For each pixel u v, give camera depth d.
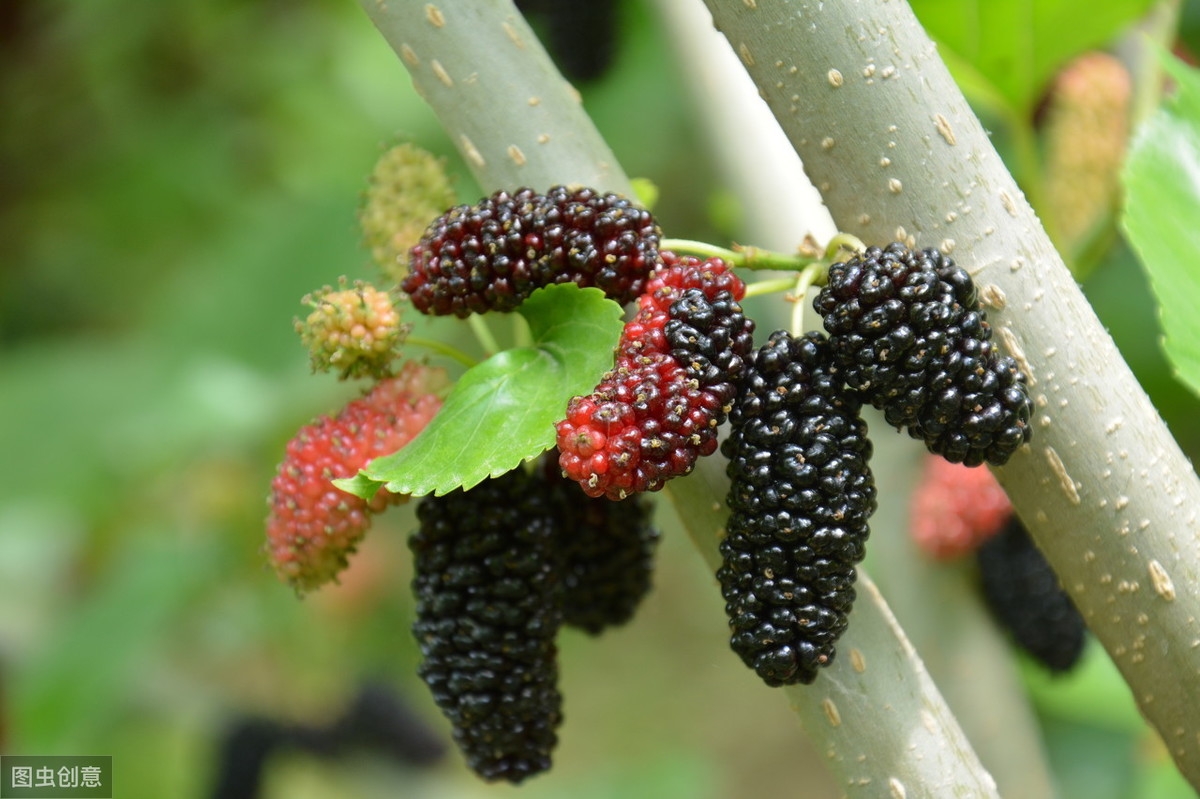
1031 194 0.40
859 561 0.31
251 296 0.63
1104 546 0.32
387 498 0.33
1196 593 0.31
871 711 0.31
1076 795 0.52
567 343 0.32
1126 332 0.50
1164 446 0.31
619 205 0.32
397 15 0.32
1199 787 0.32
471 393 0.32
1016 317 0.31
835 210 0.32
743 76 0.40
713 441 0.30
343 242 0.63
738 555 0.31
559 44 0.40
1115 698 0.47
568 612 0.34
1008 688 0.42
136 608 0.58
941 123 0.31
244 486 0.61
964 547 0.40
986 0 0.38
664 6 0.41
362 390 0.33
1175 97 0.36
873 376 0.30
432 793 0.62
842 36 0.31
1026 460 0.31
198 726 0.59
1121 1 0.38
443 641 0.32
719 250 0.32
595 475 0.30
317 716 0.58
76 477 0.60
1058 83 0.41
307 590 0.33
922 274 0.30
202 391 0.59
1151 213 0.35
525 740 0.33
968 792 0.32
